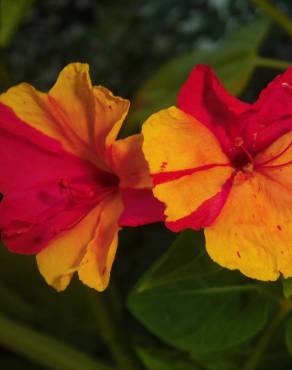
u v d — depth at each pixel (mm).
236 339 188
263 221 156
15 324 211
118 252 417
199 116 155
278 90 153
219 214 154
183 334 191
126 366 220
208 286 190
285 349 201
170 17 506
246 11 491
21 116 167
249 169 160
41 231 167
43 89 512
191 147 154
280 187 159
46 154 170
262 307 187
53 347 211
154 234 419
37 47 529
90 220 166
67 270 163
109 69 498
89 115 164
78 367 211
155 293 191
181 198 152
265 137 162
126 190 160
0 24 220
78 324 254
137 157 159
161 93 250
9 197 169
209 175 156
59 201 169
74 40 521
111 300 222
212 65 245
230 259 153
